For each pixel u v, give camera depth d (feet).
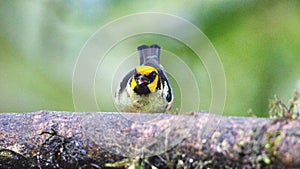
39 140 20.12
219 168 17.70
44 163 20.24
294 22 31.68
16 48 36.01
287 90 31.58
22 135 20.35
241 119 17.66
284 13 31.71
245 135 17.17
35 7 36.45
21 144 20.34
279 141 16.58
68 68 35.47
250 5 31.19
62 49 35.83
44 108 34.81
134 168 18.29
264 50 31.35
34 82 35.29
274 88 31.81
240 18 30.99
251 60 31.35
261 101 31.89
